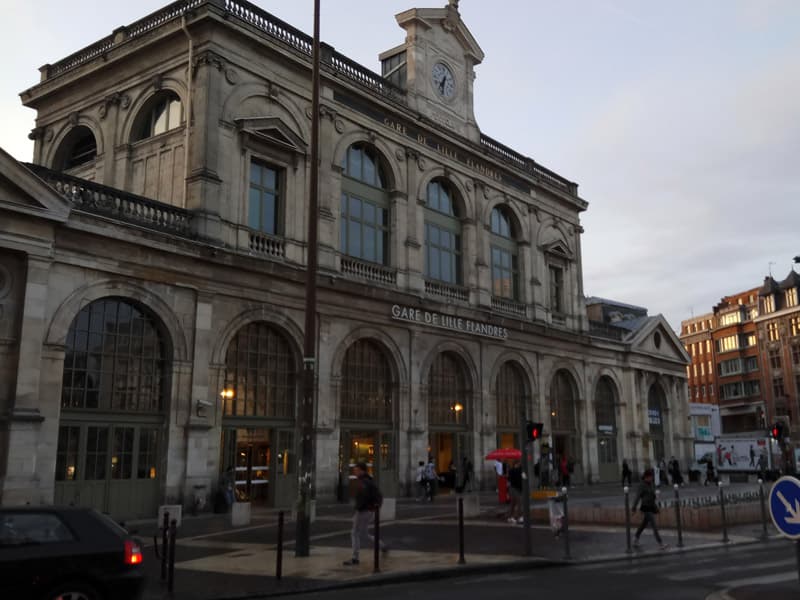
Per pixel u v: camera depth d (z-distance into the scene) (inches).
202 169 967.0
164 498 881.5
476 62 1549.0
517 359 1502.2
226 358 984.3
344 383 1149.1
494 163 1514.5
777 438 1045.8
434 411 1309.1
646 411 1913.1
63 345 807.1
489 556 582.6
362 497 538.6
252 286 1003.3
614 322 2092.8
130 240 865.5
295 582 469.7
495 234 1549.0
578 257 1785.2
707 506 864.9
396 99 1305.4
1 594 318.7
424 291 1306.6
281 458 1031.6
